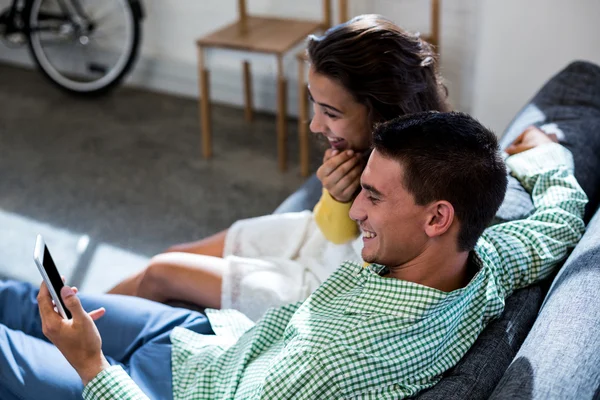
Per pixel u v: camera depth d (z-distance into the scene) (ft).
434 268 3.75
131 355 5.04
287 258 6.01
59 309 3.93
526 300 4.42
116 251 9.05
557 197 5.11
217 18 12.37
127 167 10.94
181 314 5.24
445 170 3.50
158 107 12.85
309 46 5.14
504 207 5.17
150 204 10.01
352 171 5.18
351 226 5.45
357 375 3.49
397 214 3.62
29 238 9.29
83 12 13.66
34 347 4.75
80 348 3.91
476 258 3.98
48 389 4.53
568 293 4.03
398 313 3.61
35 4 12.87
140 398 3.87
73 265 8.79
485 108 10.25
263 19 11.13
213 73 12.82
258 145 11.53
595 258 4.25
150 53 13.32
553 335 3.71
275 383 3.56
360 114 5.04
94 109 12.80
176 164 11.01
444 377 3.81
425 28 10.86
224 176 10.68
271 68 12.14
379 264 3.86
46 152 11.39
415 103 5.00
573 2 9.06
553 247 4.63
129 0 12.14
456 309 3.80
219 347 4.80
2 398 4.61
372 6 11.08
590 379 3.40
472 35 10.46
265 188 10.36
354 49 4.83
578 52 9.32
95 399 3.88
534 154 5.59
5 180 10.60
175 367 4.75
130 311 5.19
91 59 13.94
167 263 5.82
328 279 4.09
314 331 3.70
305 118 10.34
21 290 5.31
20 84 13.76
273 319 4.60
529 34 9.47
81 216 9.75
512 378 3.48
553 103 6.66
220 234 6.39
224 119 12.40
